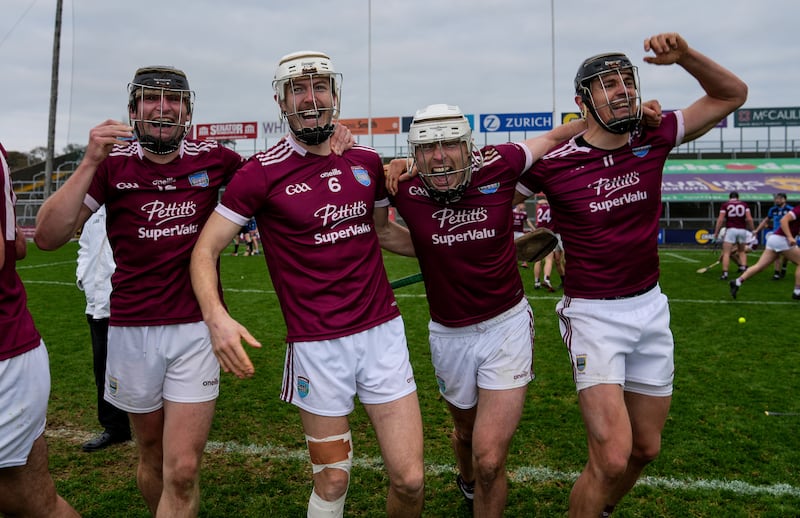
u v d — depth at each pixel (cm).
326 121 251
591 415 262
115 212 277
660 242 2405
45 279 1212
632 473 288
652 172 274
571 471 358
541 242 345
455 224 283
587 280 275
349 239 260
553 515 311
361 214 264
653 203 276
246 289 1089
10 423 228
